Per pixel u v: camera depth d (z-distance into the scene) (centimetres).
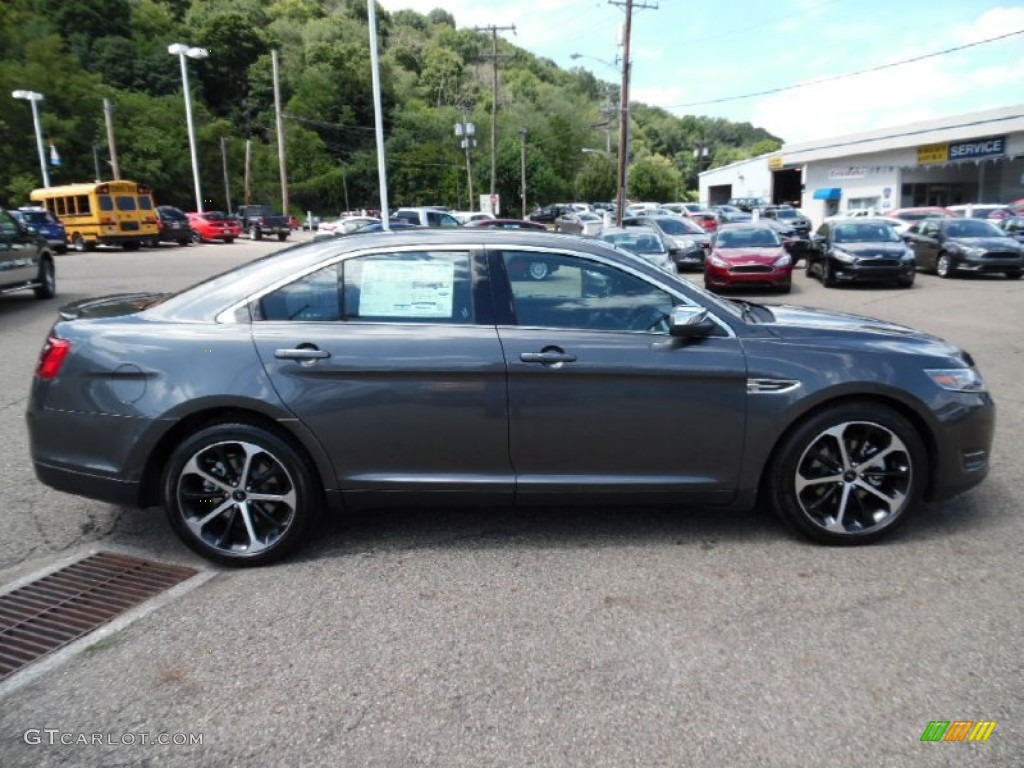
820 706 271
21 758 249
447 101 11125
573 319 384
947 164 4169
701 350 379
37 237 1384
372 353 371
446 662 300
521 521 438
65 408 380
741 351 380
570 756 247
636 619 329
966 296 1529
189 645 314
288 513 385
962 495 466
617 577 368
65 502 475
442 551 399
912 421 395
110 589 364
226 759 248
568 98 11619
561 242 394
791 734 256
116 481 377
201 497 382
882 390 379
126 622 333
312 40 10512
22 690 287
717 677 288
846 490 392
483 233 393
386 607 343
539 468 383
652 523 432
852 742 252
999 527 419
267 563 386
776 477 392
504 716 267
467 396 374
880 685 282
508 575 372
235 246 3688
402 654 305
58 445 383
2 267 1223
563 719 265
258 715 270
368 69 9850
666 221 2472
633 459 383
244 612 340
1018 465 519
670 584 360
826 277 1736
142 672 296
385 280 386
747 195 6556
